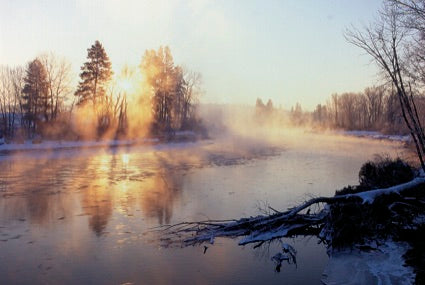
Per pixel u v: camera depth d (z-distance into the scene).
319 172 31.12
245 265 11.87
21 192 22.42
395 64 16.38
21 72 60.03
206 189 23.55
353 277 10.25
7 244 13.55
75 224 15.97
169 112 73.94
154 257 12.45
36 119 56.53
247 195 21.70
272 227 14.76
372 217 12.93
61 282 10.59
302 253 12.91
